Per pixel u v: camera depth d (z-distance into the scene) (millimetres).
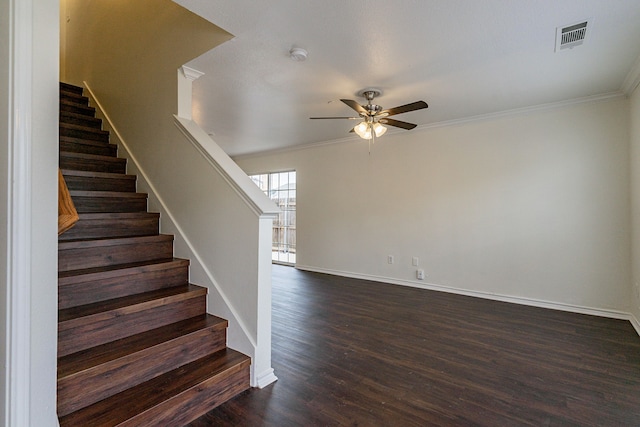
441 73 2932
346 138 5535
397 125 3430
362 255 5426
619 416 1814
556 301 3789
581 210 3654
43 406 1217
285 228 6871
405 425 1727
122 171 3287
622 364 2432
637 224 3150
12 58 1118
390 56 2625
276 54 2592
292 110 4035
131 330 1948
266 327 2143
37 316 1187
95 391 1579
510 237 4070
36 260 1177
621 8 1983
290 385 2109
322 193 5965
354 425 1721
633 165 3258
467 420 1772
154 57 3010
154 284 2293
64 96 3816
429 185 4703
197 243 2482
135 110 3234
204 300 2361
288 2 1960
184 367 1937
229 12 2059
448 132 4527
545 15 2066
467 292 4383
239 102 3740
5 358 1123
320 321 3342
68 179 2689
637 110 3080
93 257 2176
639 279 3090
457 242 4465
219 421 1737
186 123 2695
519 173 4004
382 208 5191
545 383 2158
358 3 1968
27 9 1143
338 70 2881
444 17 2102
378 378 2207
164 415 1611
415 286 4836
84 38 4184
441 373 2283
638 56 2611
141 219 2699
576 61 2699
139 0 3209
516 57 2637
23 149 1131
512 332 3062
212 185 2377
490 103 3727
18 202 1124
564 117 3725
